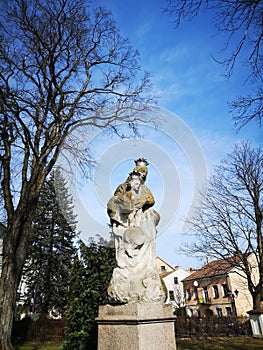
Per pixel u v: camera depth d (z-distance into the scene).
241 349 11.98
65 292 21.64
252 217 18.34
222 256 19.00
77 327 6.79
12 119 10.10
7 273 9.45
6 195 10.71
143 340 3.43
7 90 9.52
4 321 8.95
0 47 9.34
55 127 10.58
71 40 10.09
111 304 3.84
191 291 34.53
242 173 18.78
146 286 3.79
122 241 4.06
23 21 9.13
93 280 7.04
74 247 22.84
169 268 39.28
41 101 10.62
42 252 22.25
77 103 10.52
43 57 9.98
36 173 10.54
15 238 9.89
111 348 3.58
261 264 17.83
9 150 11.01
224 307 29.86
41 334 15.12
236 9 4.07
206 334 16.77
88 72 11.43
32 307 21.45
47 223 22.98
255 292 18.02
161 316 3.68
